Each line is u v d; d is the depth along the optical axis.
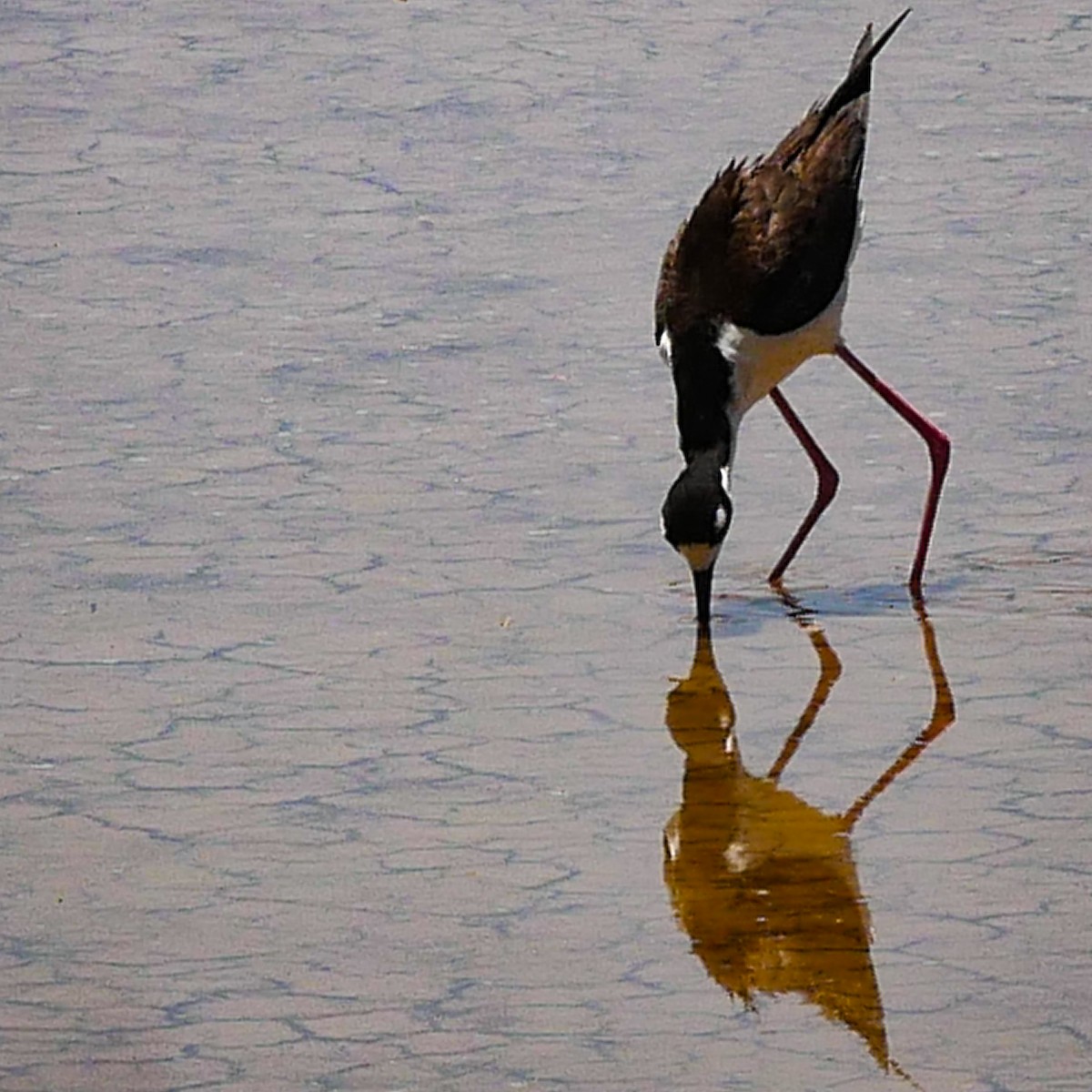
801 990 8.45
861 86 13.29
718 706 10.72
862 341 14.81
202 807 9.84
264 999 8.44
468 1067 8.02
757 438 13.90
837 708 10.70
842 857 9.40
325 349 14.65
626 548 12.34
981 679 10.95
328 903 9.10
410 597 11.77
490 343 14.72
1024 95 19.05
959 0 21.50
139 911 9.04
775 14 21.16
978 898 9.05
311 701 10.75
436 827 9.66
